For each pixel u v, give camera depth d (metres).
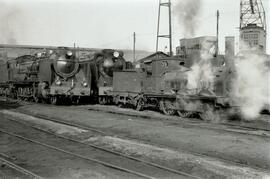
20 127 13.53
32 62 24.83
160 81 18.14
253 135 11.09
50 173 7.26
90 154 9.07
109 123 14.12
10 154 9.05
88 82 22.94
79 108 20.33
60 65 22.12
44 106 21.16
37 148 9.70
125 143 10.06
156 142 10.61
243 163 7.95
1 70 31.22
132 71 20.39
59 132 12.41
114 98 21.78
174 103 16.88
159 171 7.41
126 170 7.30
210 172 7.23
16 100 26.41
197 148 9.58
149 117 15.97
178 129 12.29
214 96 14.70
